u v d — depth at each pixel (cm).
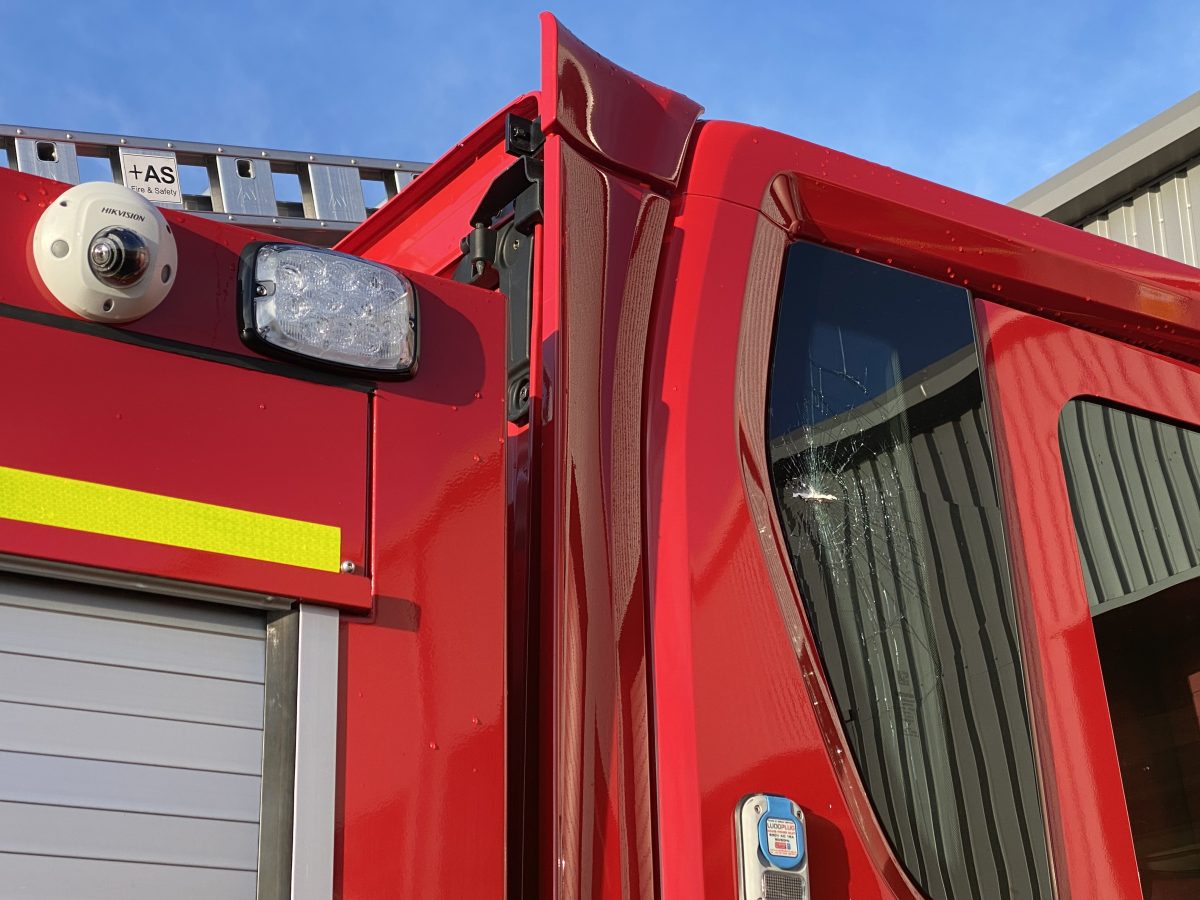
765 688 147
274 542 124
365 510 131
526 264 164
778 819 140
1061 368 194
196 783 117
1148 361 204
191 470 122
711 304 164
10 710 111
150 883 112
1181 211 759
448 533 134
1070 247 199
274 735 121
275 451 127
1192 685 180
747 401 161
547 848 133
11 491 113
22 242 121
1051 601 175
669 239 168
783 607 152
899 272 184
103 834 111
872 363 176
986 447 181
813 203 178
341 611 126
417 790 124
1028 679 169
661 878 136
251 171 405
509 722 141
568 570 142
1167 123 746
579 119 164
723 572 150
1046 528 180
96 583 117
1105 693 174
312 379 132
